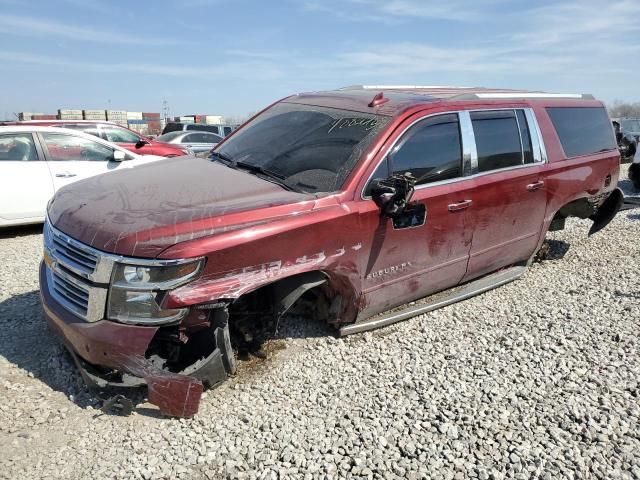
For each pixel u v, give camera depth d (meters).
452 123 4.25
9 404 3.09
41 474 2.58
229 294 2.98
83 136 8.00
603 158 5.85
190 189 3.47
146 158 8.68
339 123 4.08
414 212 3.87
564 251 6.55
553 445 2.86
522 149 4.89
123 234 2.89
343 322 3.89
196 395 2.95
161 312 2.87
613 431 2.98
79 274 3.00
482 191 4.39
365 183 3.62
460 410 3.14
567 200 5.41
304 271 3.32
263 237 3.08
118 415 3.03
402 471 2.64
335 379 3.45
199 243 2.89
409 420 3.04
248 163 4.03
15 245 6.73
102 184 3.75
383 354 3.79
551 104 5.41
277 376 3.46
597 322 4.40
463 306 4.70
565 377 3.55
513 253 5.05
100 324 2.91
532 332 4.22
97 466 2.64
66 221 3.24
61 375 3.40
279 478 2.59
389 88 5.11
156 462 2.67
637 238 7.19
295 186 3.62
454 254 4.35
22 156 7.35
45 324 4.10
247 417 3.02
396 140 3.82
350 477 2.60
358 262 3.62
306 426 2.97
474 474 2.64
